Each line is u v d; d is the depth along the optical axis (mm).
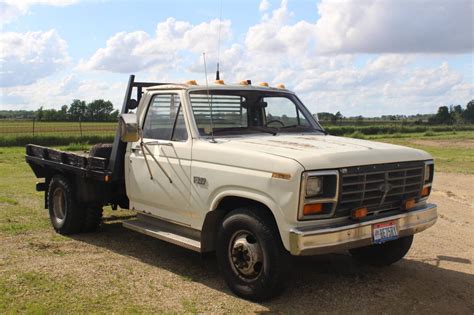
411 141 37375
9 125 57469
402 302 4918
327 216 4512
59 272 5602
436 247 6996
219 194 5027
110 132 41719
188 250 6645
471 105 84438
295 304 4809
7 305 4641
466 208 9914
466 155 22688
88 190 7055
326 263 6133
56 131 43781
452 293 5191
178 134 5652
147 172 5973
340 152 4707
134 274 5621
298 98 6688
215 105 5758
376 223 4754
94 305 4695
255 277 4797
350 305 4816
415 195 5309
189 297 4953
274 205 4484
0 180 13039
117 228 7844
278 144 5109
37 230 7602
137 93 6707
